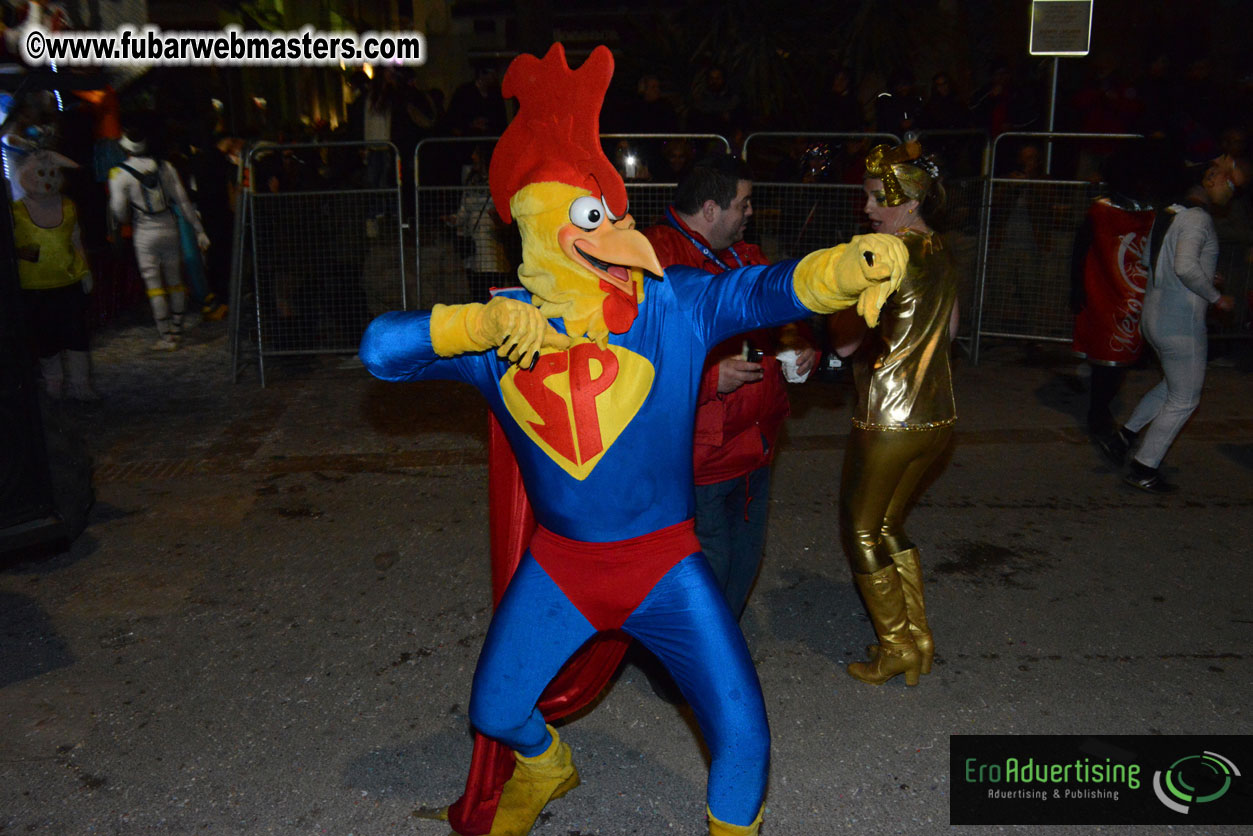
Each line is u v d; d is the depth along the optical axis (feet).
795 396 23.72
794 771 10.61
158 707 12.01
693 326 7.69
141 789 10.54
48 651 13.33
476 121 31.32
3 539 13.25
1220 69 45.60
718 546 10.91
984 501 17.60
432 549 16.20
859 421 11.16
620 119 29.63
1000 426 21.58
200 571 15.58
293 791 10.48
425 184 30.30
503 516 9.18
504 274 27.02
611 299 7.42
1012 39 46.96
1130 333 18.49
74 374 24.08
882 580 11.68
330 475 19.57
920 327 10.69
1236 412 22.17
